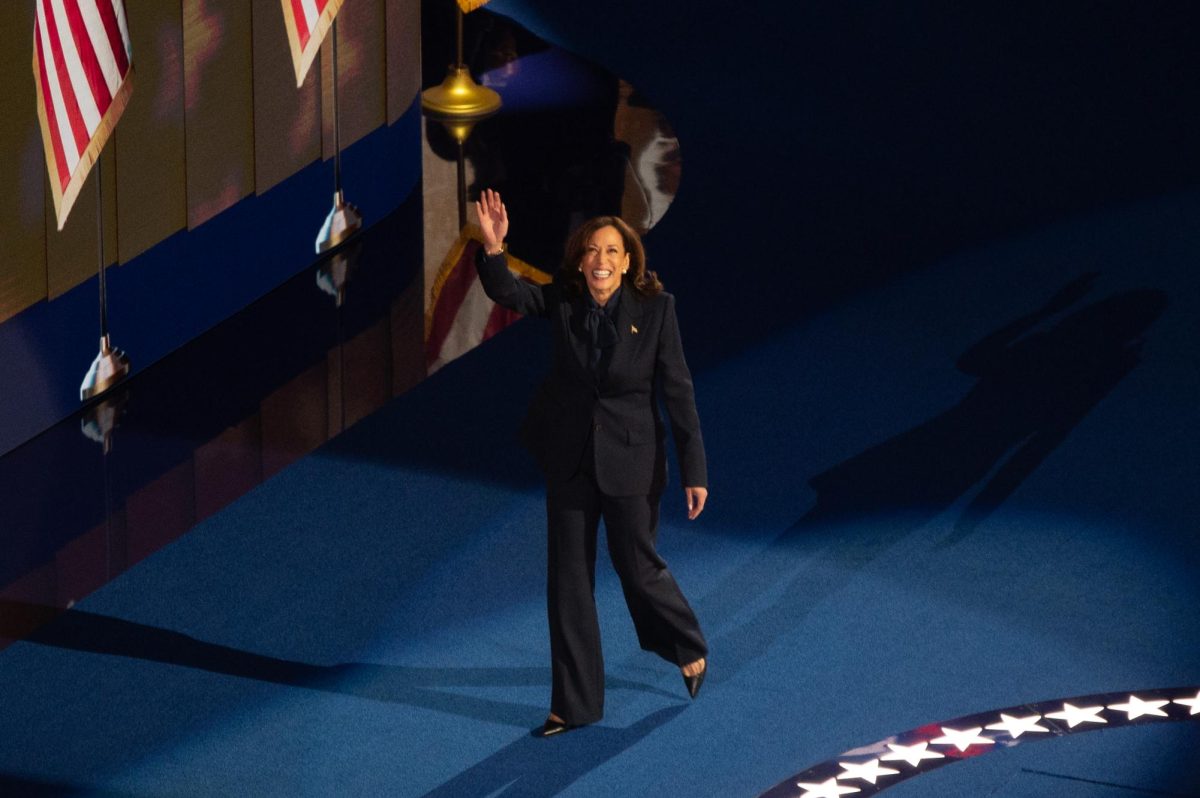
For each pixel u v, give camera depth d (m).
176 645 25.25
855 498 29.06
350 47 37.44
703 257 37.81
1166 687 24.17
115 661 24.83
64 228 30.73
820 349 34.00
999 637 25.38
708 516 28.58
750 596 26.41
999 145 43.81
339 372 33.44
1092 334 34.38
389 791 22.08
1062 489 29.22
